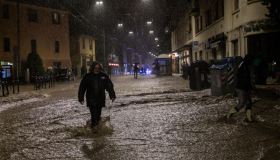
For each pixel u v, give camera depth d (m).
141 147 9.52
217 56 36.31
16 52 38.97
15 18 55.00
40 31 58.94
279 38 24.19
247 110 12.18
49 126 13.57
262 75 21.48
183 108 16.53
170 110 16.14
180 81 40.91
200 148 9.19
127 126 12.64
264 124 11.59
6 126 13.95
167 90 27.02
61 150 9.56
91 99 11.71
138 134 11.19
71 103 21.36
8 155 9.21
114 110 17.16
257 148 8.87
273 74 24.34
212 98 19.48
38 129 13.01
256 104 15.47
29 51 56.91
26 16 56.62
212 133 10.83
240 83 12.38
